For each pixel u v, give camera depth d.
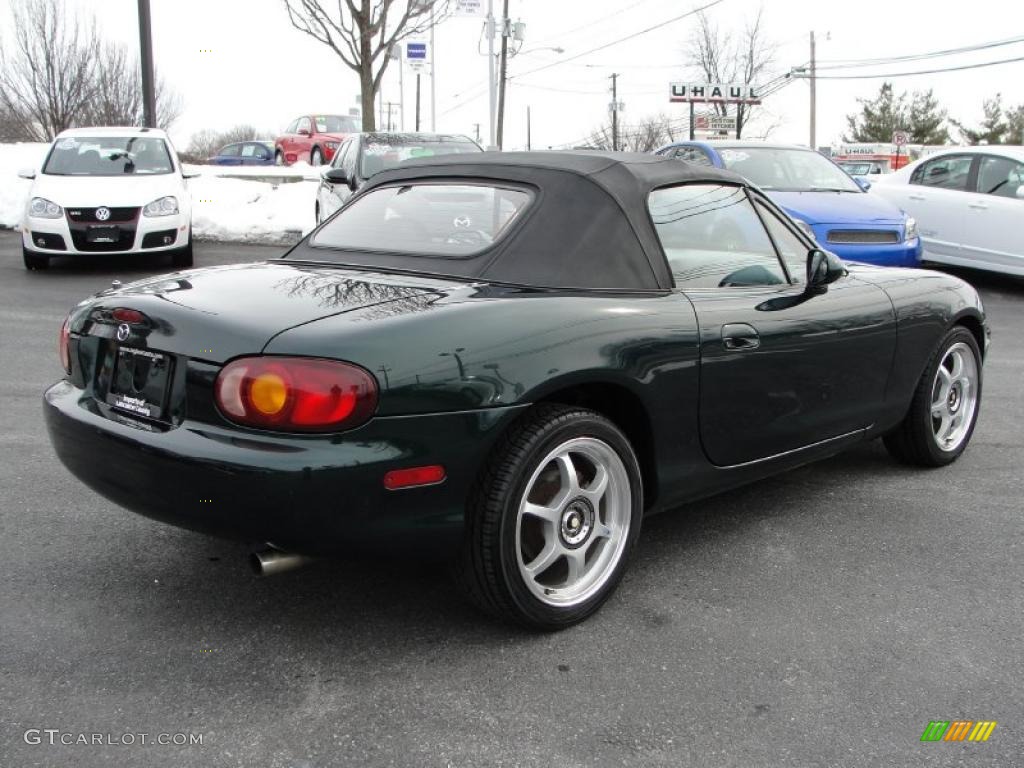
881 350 4.14
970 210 11.16
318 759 2.37
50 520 3.84
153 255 11.48
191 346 2.69
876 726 2.56
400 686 2.70
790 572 3.54
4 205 16.12
